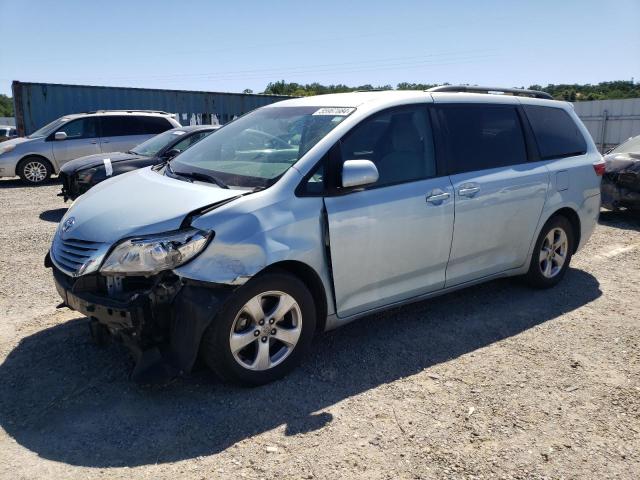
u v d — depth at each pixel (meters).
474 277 4.73
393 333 4.45
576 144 5.60
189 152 4.60
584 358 4.08
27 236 7.74
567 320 4.78
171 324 3.28
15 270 6.02
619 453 2.99
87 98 18.58
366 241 3.87
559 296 5.35
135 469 2.79
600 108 26.55
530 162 5.06
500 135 4.89
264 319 3.50
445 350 4.17
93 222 3.52
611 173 8.84
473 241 4.57
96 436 3.05
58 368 3.78
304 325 3.67
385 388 3.61
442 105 4.52
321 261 3.70
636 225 8.73
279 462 2.86
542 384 3.69
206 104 21.06
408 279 4.24
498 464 2.88
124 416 3.24
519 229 4.95
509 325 4.65
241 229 3.36
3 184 14.16
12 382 3.60
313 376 3.74
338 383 3.66
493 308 5.02
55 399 3.41
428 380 3.72
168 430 3.11
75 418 3.22
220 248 3.29
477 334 4.46
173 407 3.34
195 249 3.24
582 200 5.50
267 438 3.06
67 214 3.96
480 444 3.04
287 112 4.47
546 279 5.42
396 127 4.19
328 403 3.41
